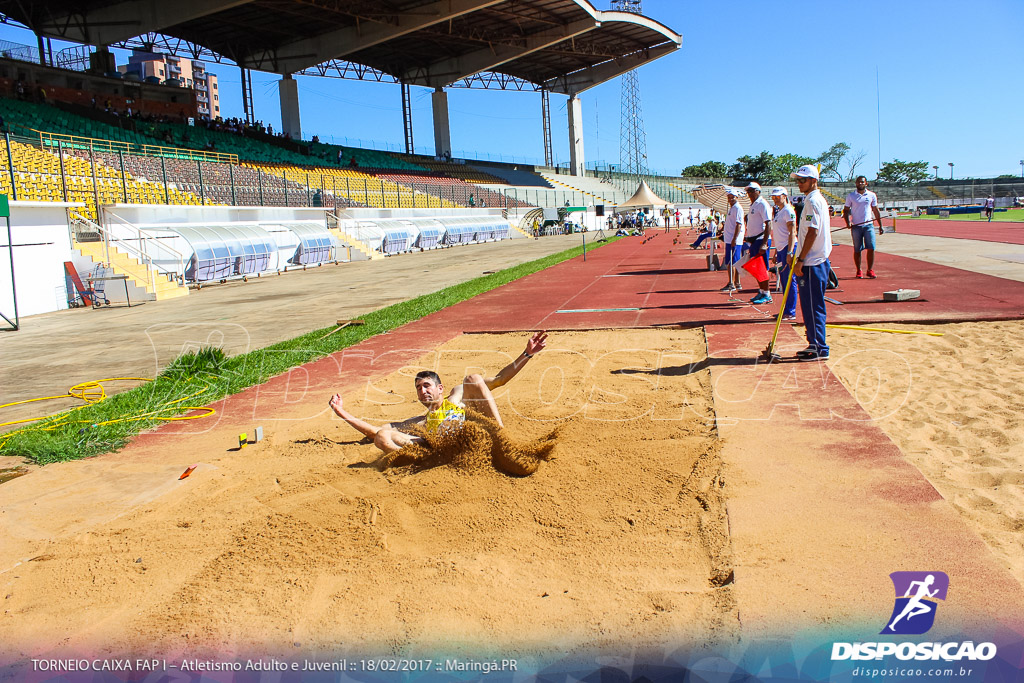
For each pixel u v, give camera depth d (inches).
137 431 265.4
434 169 2684.5
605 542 148.9
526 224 2632.9
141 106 1948.8
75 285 847.7
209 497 189.6
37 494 200.1
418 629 122.0
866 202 543.5
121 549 159.8
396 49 2482.8
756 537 143.8
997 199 3186.5
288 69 2265.0
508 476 189.9
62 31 1798.7
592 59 2910.9
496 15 2158.0
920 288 485.7
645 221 2805.1
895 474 170.9
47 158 1100.5
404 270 1134.4
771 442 200.7
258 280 1110.4
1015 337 316.8
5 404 336.5
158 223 1086.4
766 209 457.1
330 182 1905.8
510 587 133.8
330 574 143.2
